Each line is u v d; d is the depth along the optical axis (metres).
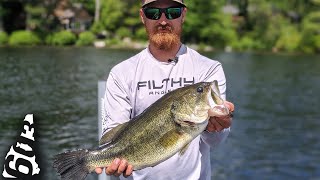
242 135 17.97
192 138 3.04
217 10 67.94
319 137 18.08
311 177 13.12
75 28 64.38
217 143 3.38
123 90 3.42
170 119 3.06
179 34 3.41
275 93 31.25
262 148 16.00
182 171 3.40
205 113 2.99
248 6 73.56
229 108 2.97
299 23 73.88
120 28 64.31
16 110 20.64
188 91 3.04
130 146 3.14
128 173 3.15
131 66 3.44
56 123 18.14
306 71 46.09
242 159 14.45
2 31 59.97
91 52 51.91
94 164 3.15
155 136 3.09
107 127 3.44
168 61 3.41
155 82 3.41
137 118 3.17
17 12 61.06
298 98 29.38
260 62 53.75
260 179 12.74
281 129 19.61
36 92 25.83
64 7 63.91
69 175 3.10
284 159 14.71
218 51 66.00
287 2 74.12
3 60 40.31
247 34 72.06
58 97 24.50
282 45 72.12
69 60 42.44
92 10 65.69
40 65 37.97
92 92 26.42
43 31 60.69
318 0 77.06
